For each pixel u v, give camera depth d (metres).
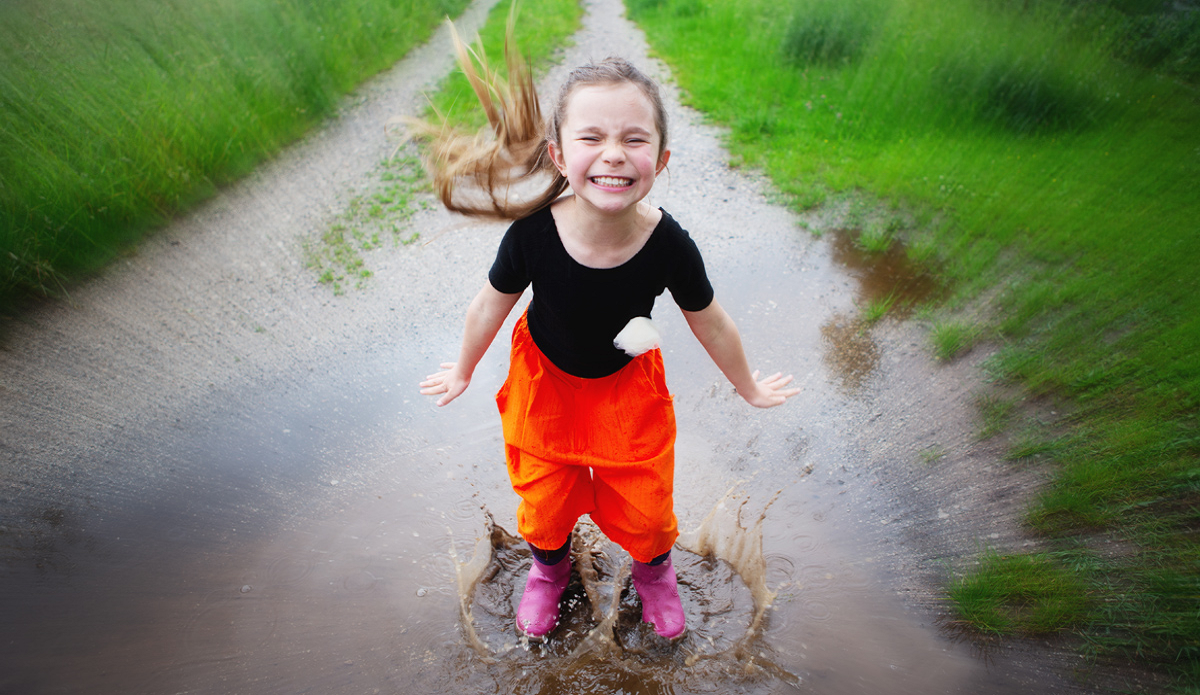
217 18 6.70
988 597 2.33
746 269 4.34
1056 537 2.54
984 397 3.23
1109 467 2.74
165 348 3.67
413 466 2.99
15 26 5.49
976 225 4.61
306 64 6.86
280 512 2.77
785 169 5.48
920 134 5.94
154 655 2.22
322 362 3.60
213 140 5.46
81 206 4.43
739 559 2.54
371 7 8.88
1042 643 2.21
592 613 2.35
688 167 5.66
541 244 1.72
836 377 3.46
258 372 3.52
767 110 6.50
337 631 2.31
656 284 1.75
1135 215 4.54
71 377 3.46
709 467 2.96
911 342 3.65
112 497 2.81
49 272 4.16
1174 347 3.29
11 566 2.51
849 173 5.38
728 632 2.29
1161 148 5.45
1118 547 2.47
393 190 5.27
